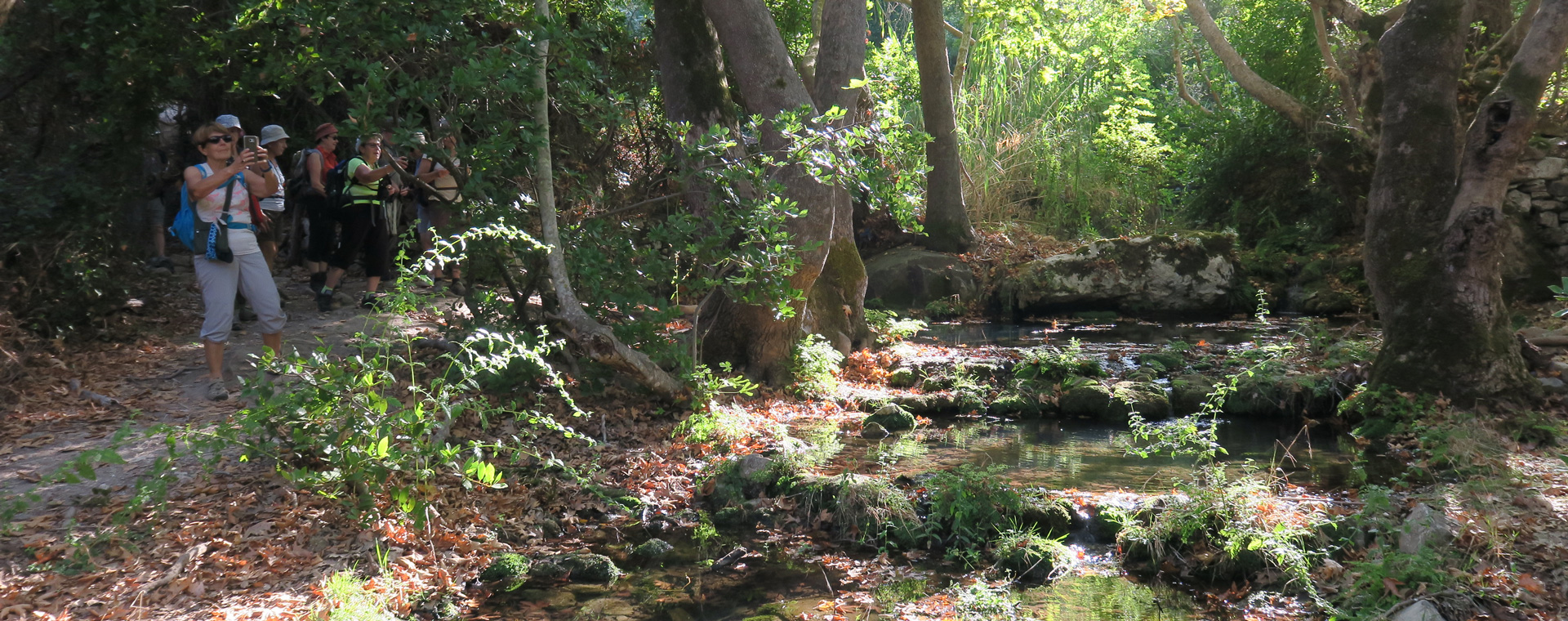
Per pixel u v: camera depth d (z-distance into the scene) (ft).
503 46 21.29
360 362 16.93
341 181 30.81
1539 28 22.53
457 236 19.29
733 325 28.66
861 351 32.45
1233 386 23.12
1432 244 23.99
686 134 25.02
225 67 27.27
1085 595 15.35
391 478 17.62
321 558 15.57
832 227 27.96
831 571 16.49
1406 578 14.16
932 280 48.21
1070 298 46.47
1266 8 58.70
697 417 22.98
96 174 28.81
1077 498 18.51
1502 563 14.52
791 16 49.70
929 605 15.02
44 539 15.43
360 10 19.62
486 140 21.45
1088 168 63.05
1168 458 22.11
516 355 18.60
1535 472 18.56
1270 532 15.81
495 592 15.39
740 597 15.38
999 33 57.88
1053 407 27.48
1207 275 46.85
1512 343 23.45
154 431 16.05
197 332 29.12
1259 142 58.18
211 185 21.34
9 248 25.89
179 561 14.85
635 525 18.56
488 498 18.47
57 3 26.35
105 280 28.09
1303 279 48.14
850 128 24.72
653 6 30.55
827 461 21.72
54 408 21.48
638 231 25.85
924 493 18.95
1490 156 22.93
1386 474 20.11
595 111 24.72
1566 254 39.24
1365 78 40.50
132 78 27.91
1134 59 75.77
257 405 17.38
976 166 61.31
